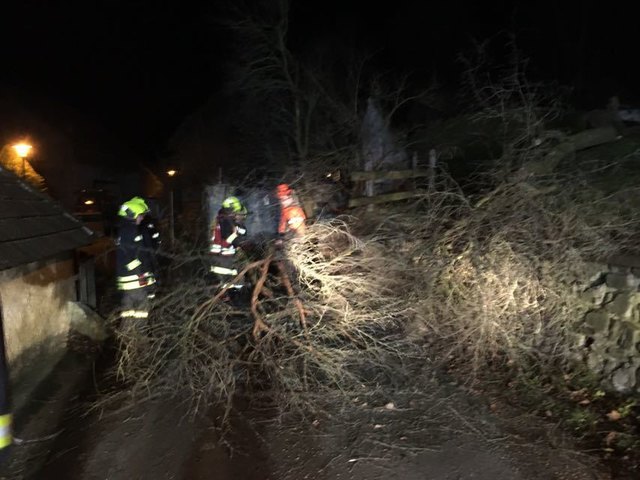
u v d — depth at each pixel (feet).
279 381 15.61
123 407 15.11
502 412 14.32
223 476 11.79
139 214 20.26
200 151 65.62
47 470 12.14
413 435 13.34
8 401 8.30
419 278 18.49
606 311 14.99
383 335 18.48
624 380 14.24
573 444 12.71
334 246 18.90
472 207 18.81
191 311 18.26
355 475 11.75
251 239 21.44
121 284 19.70
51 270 19.98
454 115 45.88
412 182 28.30
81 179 88.17
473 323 16.65
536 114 23.76
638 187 17.79
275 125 51.21
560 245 16.22
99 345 20.56
